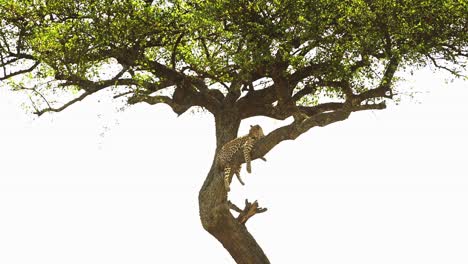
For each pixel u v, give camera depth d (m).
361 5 33.00
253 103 39.56
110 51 36.50
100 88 38.41
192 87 39.72
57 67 36.22
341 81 35.44
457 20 34.28
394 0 32.88
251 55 34.06
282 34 33.94
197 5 35.72
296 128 34.81
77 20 35.53
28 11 36.59
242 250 38.47
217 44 36.50
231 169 36.00
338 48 34.12
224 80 40.16
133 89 38.88
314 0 32.81
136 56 36.94
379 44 33.78
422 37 34.59
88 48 35.72
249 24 33.94
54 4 35.97
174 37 37.78
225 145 36.12
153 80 39.00
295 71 36.81
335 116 34.91
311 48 34.81
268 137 34.91
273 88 39.22
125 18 35.41
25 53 37.38
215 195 37.47
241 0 33.34
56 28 35.00
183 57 39.25
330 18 33.56
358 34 33.78
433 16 33.62
